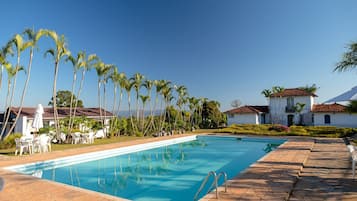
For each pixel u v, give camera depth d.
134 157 15.01
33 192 6.53
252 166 9.55
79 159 13.02
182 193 8.02
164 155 15.85
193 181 9.53
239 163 13.30
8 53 17.22
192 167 12.27
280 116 39.75
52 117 26.89
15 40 16.83
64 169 11.42
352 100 10.95
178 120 34.81
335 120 34.75
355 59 9.49
